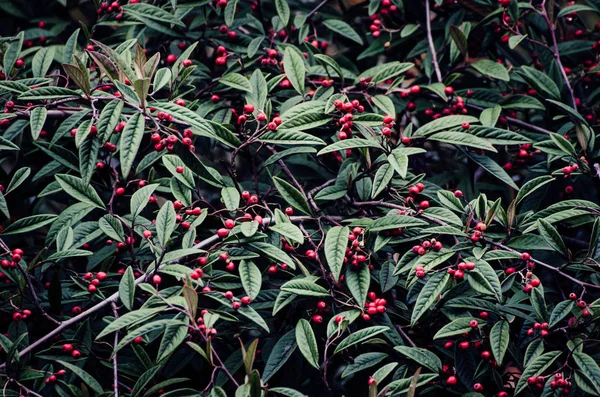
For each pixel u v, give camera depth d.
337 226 1.34
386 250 1.39
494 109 1.47
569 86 1.49
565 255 1.33
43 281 1.46
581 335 1.31
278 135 1.36
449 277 1.31
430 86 1.48
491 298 1.34
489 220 1.32
